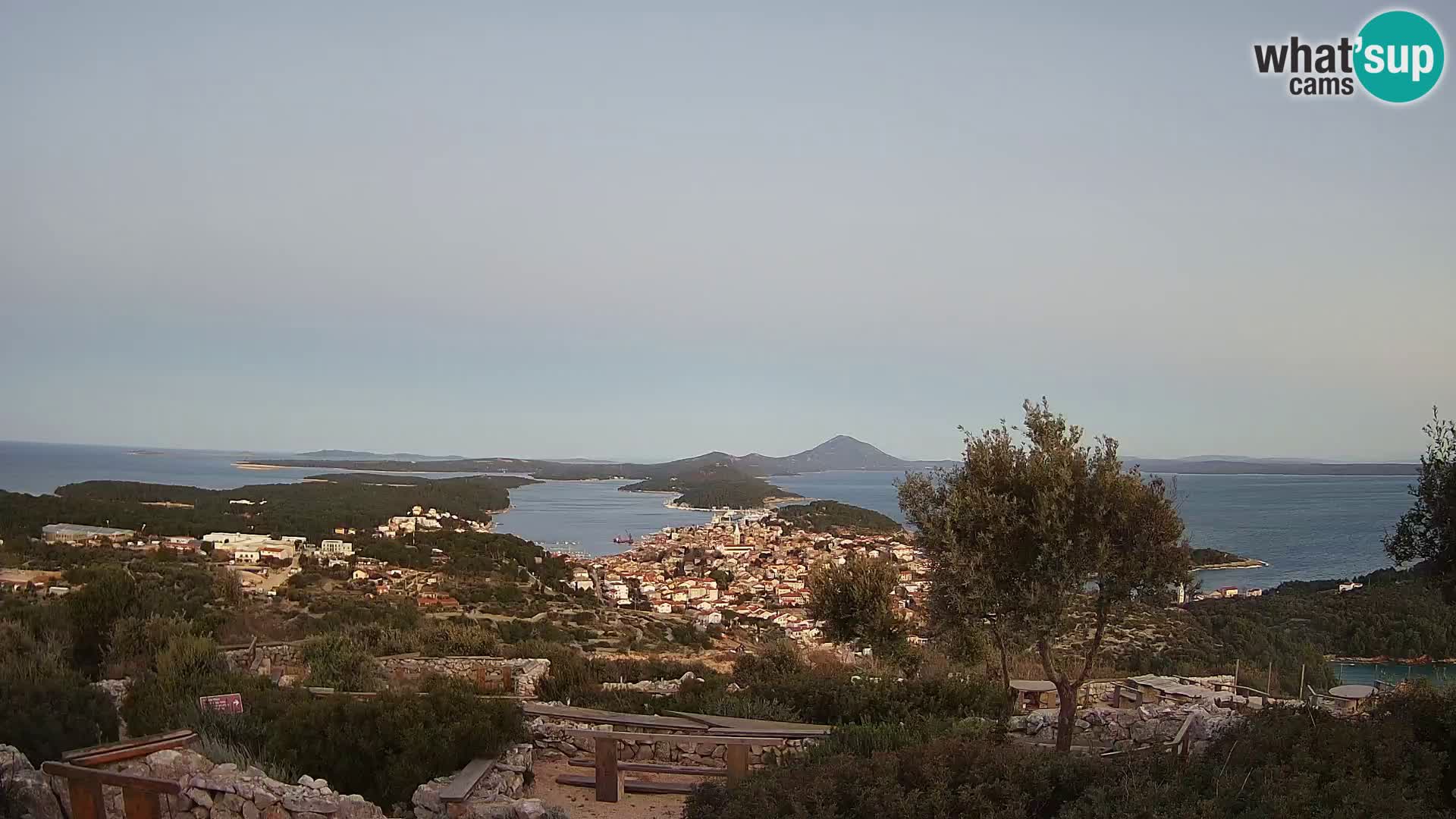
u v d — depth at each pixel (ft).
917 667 59.93
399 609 121.80
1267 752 26.17
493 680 58.44
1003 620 34.09
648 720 38.83
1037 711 44.21
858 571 62.69
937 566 35.14
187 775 26.27
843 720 42.68
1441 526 34.88
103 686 44.06
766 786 25.99
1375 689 39.99
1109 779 25.89
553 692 56.39
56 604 68.90
